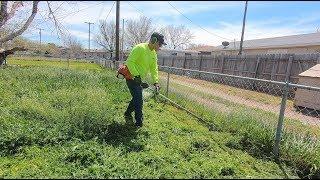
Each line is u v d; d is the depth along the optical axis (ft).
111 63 79.00
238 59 68.33
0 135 15.56
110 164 13.11
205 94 33.83
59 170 12.71
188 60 97.09
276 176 13.16
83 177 12.12
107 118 18.85
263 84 46.26
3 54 48.49
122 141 16.43
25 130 16.29
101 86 35.29
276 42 99.09
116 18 76.84
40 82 35.63
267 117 19.48
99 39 199.52
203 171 12.89
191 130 19.67
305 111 32.32
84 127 17.30
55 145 15.38
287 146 15.80
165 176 12.29
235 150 16.49
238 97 36.86
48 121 18.39
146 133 18.02
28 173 12.36
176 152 15.34
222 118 21.47
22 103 21.98
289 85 15.26
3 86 30.73
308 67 47.19
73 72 45.93
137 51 18.67
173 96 30.42
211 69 81.66
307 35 93.81
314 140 16.43
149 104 27.48
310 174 13.98
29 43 58.03
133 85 18.75
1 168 13.08
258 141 17.29
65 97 24.53
